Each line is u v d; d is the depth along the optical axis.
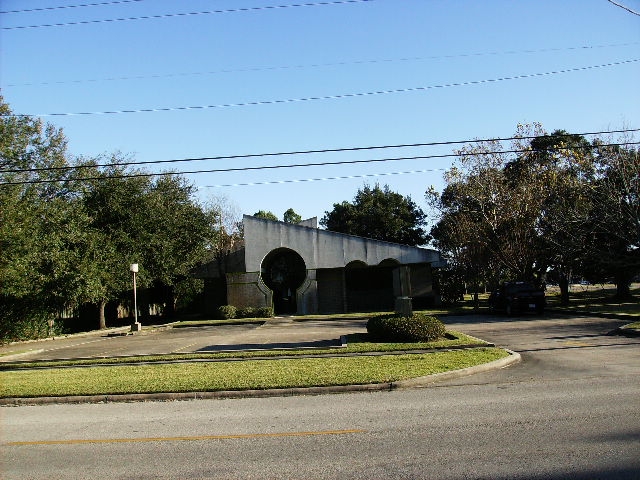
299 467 6.13
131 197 35.94
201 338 24.48
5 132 32.56
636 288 59.28
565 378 11.15
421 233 67.81
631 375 10.98
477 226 34.16
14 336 28.16
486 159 36.78
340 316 33.03
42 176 34.19
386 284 41.03
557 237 32.72
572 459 5.96
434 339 17.59
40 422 9.47
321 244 38.69
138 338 27.08
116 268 33.09
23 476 6.28
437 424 7.84
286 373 12.70
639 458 5.91
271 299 38.09
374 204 66.81
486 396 9.83
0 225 25.62
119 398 11.35
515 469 5.72
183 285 39.97
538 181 34.53
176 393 11.30
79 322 37.06
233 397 11.16
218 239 45.38
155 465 6.48
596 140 30.22
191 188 40.88
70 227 30.67
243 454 6.79
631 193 27.84
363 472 5.84
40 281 27.95
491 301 31.23
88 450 7.35
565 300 36.78
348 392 11.11
